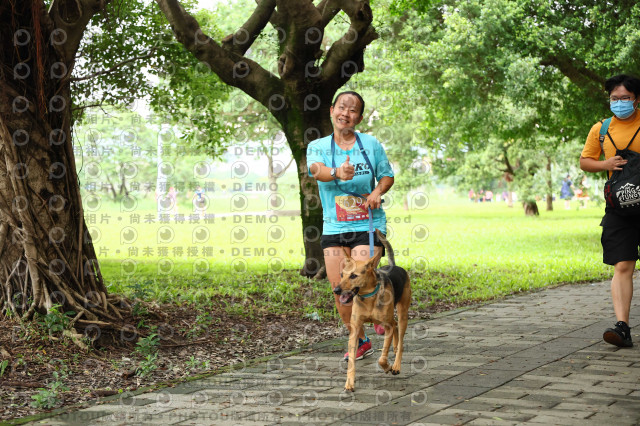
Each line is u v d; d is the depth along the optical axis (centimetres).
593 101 1594
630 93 560
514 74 1527
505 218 3241
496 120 1791
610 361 516
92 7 646
